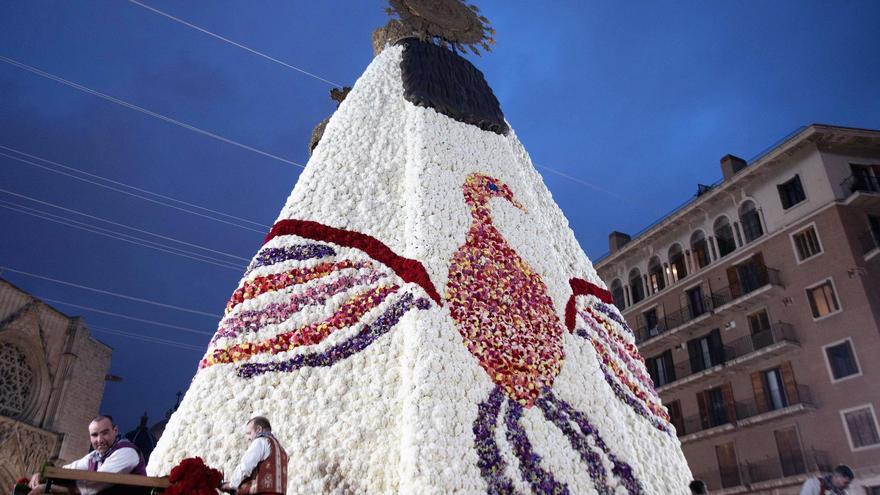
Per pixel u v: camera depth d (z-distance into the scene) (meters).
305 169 13.42
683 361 38.00
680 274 40.09
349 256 11.68
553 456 9.92
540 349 11.34
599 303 14.91
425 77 15.53
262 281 11.09
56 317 37.28
